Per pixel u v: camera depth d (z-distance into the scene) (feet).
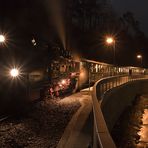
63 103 60.49
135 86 157.89
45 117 45.34
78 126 37.40
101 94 62.18
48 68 67.92
